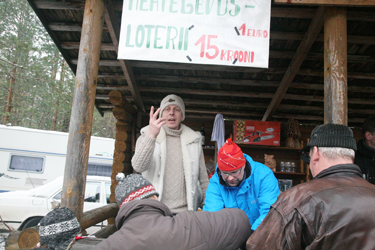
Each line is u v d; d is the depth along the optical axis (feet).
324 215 3.43
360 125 19.85
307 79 15.72
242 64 8.35
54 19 13.03
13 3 49.90
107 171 34.50
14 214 20.35
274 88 16.81
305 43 12.55
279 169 18.58
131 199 4.37
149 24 8.49
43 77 48.98
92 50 8.52
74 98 8.23
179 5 8.56
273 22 12.42
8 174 31.58
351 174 3.86
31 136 32.81
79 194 7.89
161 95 18.52
